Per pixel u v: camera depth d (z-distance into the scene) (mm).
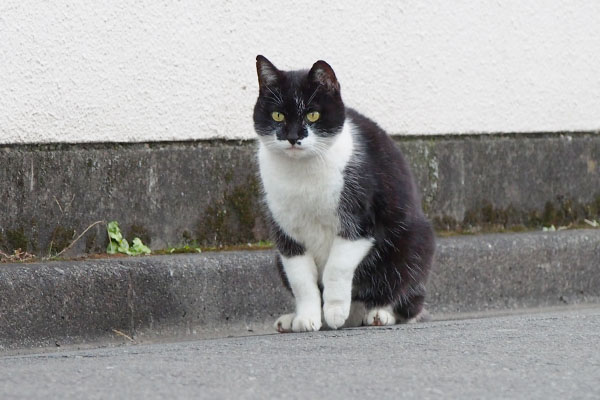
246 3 11242
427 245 9508
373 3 12070
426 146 12508
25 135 9867
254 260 10266
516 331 7918
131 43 10508
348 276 8836
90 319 9227
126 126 10523
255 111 9008
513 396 5551
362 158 8859
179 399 5379
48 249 10055
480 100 12953
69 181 10180
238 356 6777
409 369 6223
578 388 5742
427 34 12492
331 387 5699
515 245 11930
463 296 11508
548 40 13469
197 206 11023
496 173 13086
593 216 13828
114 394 5484
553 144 13547
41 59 9930
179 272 9758
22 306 8875
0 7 9641
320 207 8781
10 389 5605
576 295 12391
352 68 11961
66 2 10055
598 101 13867
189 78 10922
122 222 10523
